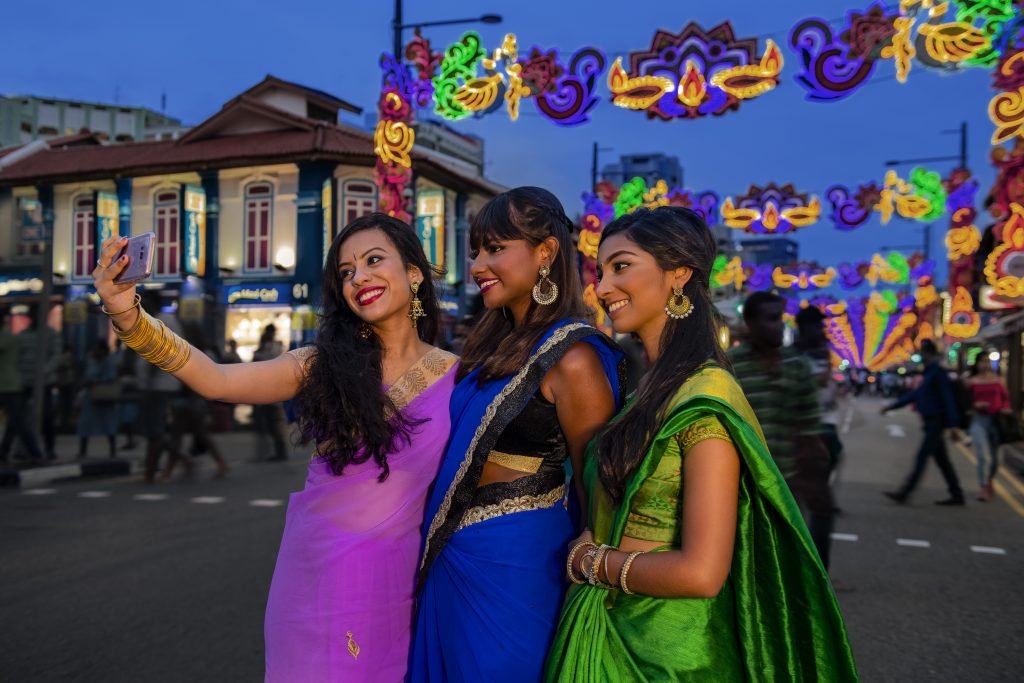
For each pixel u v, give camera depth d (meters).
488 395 1.93
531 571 1.88
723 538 1.53
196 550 5.71
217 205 21.44
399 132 10.57
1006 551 6.24
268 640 1.95
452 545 1.92
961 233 12.10
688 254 1.74
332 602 1.89
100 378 11.40
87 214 22.61
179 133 38.22
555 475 1.96
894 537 6.79
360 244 2.05
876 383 52.91
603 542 1.75
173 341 1.84
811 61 7.73
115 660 3.57
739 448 1.55
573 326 1.93
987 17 7.11
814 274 22.08
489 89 8.94
